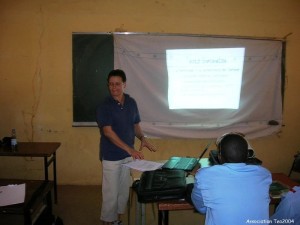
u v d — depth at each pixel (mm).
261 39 3576
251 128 3689
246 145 1435
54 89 3543
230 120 3656
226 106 3629
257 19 3598
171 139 3699
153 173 1835
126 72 3492
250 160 1911
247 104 3650
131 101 2494
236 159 1396
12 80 3508
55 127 3598
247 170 1369
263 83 3637
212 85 3582
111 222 2484
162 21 3512
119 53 3465
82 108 3545
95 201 3242
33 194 2078
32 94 3537
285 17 3619
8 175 3654
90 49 3459
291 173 3846
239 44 3551
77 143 3639
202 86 3576
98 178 3711
